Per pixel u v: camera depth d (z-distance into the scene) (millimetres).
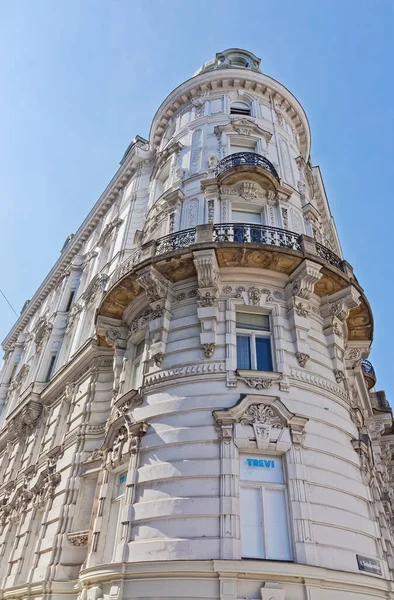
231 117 21375
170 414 12523
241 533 10516
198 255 13859
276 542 10539
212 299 14031
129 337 16578
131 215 25781
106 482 13602
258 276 14680
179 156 21141
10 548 20781
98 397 18562
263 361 13609
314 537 10547
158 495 11336
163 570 9984
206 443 11633
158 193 21891
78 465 16984
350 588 10328
